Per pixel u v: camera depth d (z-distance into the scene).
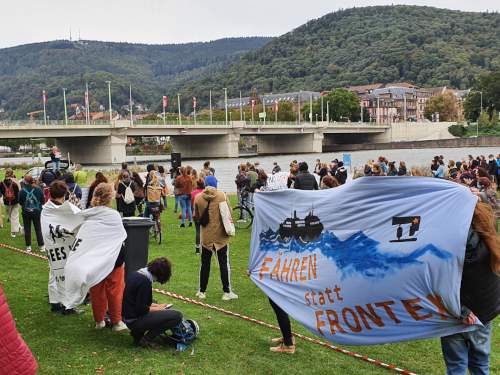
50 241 8.09
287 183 17.14
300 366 6.69
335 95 167.25
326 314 6.07
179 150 118.06
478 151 106.31
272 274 6.77
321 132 129.12
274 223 6.82
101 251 7.55
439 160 25.44
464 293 5.00
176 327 7.26
